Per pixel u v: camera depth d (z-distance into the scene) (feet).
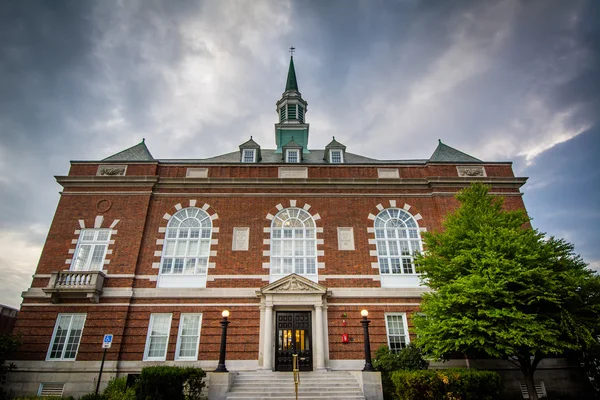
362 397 51.47
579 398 60.18
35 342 62.13
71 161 78.38
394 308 67.26
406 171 81.46
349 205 76.95
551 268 54.19
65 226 72.02
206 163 80.64
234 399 51.26
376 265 71.15
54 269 68.18
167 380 46.88
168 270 69.97
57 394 58.54
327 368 61.57
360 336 64.95
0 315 90.07
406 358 57.36
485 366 62.59
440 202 76.59
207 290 67.31
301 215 76.07
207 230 74.02
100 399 47.37
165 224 73.87
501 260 51.34
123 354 62.23
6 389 58.54
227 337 64.23
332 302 67.41
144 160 79.30
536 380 61.98
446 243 59.77
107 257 69.46
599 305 50.65
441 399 45.42
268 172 80.84
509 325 49.67
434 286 59.16
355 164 81.41
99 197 75.10
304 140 107.55
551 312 52.29
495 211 61.05
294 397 51.75
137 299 66.49
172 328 64.69
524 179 77.41
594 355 57.26
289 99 116.26
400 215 76.69
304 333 64.95
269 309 64.80
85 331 63.05
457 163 80.94
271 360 61.52
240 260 70.74
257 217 75.10
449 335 53.36
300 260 71.82
